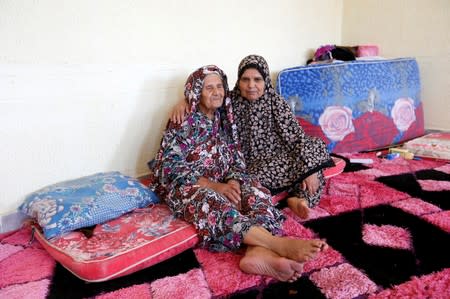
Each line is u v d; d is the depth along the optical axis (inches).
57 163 65.1
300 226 58.2
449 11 98.6
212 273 46.6
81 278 45.0
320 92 93.3
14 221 61.4
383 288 42.4
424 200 67.3
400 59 104.9
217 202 51.6
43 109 61.8
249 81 66.2
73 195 58.1
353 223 58.8
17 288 44.2
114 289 43.9
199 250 52.9
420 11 104.1
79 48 64.4
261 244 46.6
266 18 96.0
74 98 65.2
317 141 66.5
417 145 96.8
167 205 62.6
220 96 61.9
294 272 42.9
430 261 47.7
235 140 67.2
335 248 51.4
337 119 94.7
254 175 65.6
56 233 52.3
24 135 60.4
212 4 82.8
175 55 78.5
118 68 70.0
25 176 61.7
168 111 79.6
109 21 67.2
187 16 78.8
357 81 97.1
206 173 62.7
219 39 86.3
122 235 52.4
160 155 62.1
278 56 102.4
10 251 53.5
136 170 77.2
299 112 93.1
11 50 57.2
